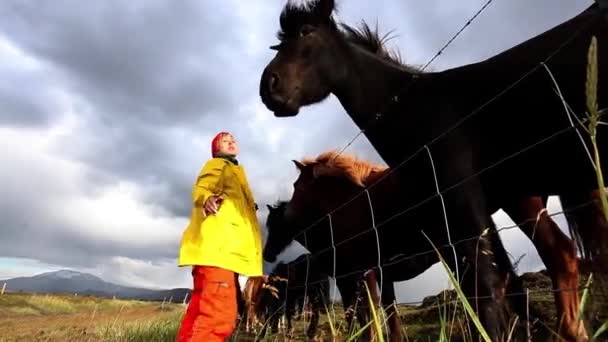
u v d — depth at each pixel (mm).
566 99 2533
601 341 2004
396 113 3348
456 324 2836
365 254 5023
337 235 5258
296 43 3797
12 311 16062
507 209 3617
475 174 2660
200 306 3721
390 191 4555
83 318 13117
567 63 2539
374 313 1893
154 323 7902
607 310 2098
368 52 3791
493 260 2705
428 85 3264
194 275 3988
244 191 4250
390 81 3631
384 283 4941
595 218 2873
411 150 3252
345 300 5129
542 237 3441
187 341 3668
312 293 6559
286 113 3781
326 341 4609
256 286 6219
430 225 3406
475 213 2812
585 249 2877
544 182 2840
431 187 3145
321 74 3742
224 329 3719
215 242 3807
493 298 2596
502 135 2840
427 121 3148
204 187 3965
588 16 2609
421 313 6125
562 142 2613
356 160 5277
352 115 3807
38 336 8789
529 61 2754
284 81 3717
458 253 2846
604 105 2381
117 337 7207
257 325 6191
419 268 4859
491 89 2908
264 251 6648
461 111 3027
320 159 5523
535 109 2682
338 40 3803
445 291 2111
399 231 4520
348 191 5289
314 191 5594
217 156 4312
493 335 2518
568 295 3281
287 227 6242
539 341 3092
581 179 2705
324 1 3803
